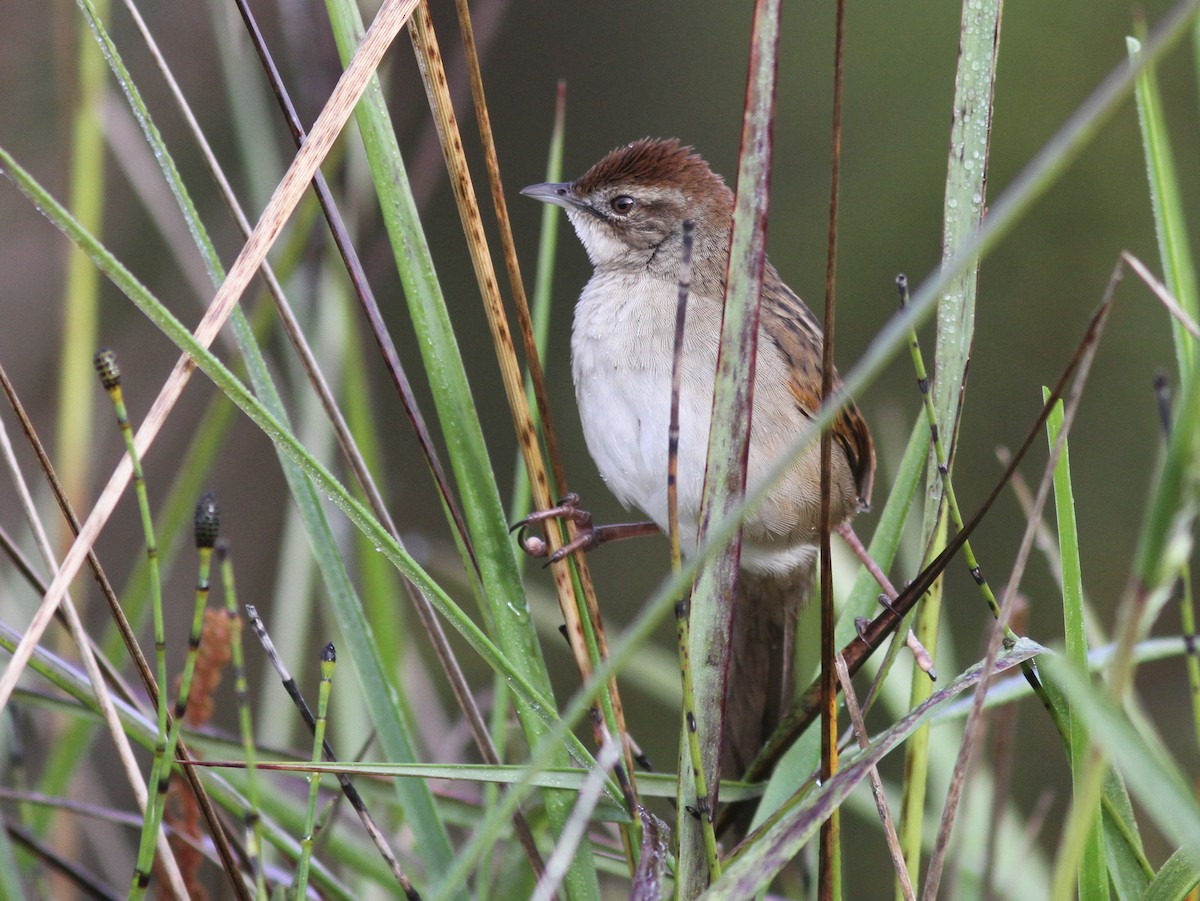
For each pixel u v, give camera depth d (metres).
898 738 4.45
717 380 4.73
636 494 8.00
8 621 8.02
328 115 4.81
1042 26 17.20
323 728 4.55
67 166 8.13
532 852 5.32
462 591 18.00
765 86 4.57
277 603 7.84
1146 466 16.77
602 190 8.64
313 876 5.55
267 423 4.38
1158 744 5.86
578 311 8.52
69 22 8.02
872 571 5.93
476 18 9.01
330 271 7.82
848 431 8.42
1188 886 4.54
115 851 8.95
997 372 17.34
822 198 18.09
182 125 17.64
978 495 17.38
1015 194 3.21
